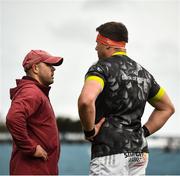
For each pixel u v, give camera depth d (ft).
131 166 19.33
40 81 21.25
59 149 21.16
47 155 20.54
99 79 18.95
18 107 19.88
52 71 21.43
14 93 20.92
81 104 18.39
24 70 21.42
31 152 19.99
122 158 19.01
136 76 19.77
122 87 19.29
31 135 20.40
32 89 20.40
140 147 19.43
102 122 19.17
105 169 19.01
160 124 20.97
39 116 20.51
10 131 19.94
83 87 18.90
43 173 20.36
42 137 20.45
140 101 19.65
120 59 19.71
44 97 20.68
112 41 19.93
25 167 20.34
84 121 18.61
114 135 19.06
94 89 18.63
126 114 19.33
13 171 20.67
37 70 21.16
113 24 20.07
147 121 21.09
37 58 21.20
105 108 19.20
